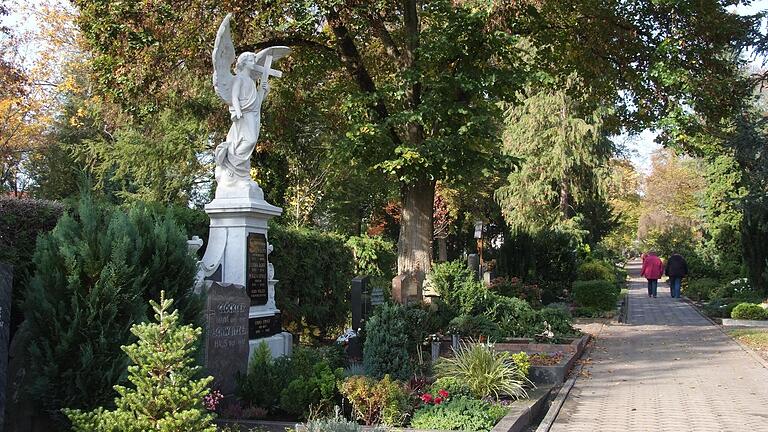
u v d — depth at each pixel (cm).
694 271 4156
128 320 732
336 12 1772
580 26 2091
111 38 1730
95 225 760
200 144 2914
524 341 1588
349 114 1836
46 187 3516
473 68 1830
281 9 1736
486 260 3753
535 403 999
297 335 1698
